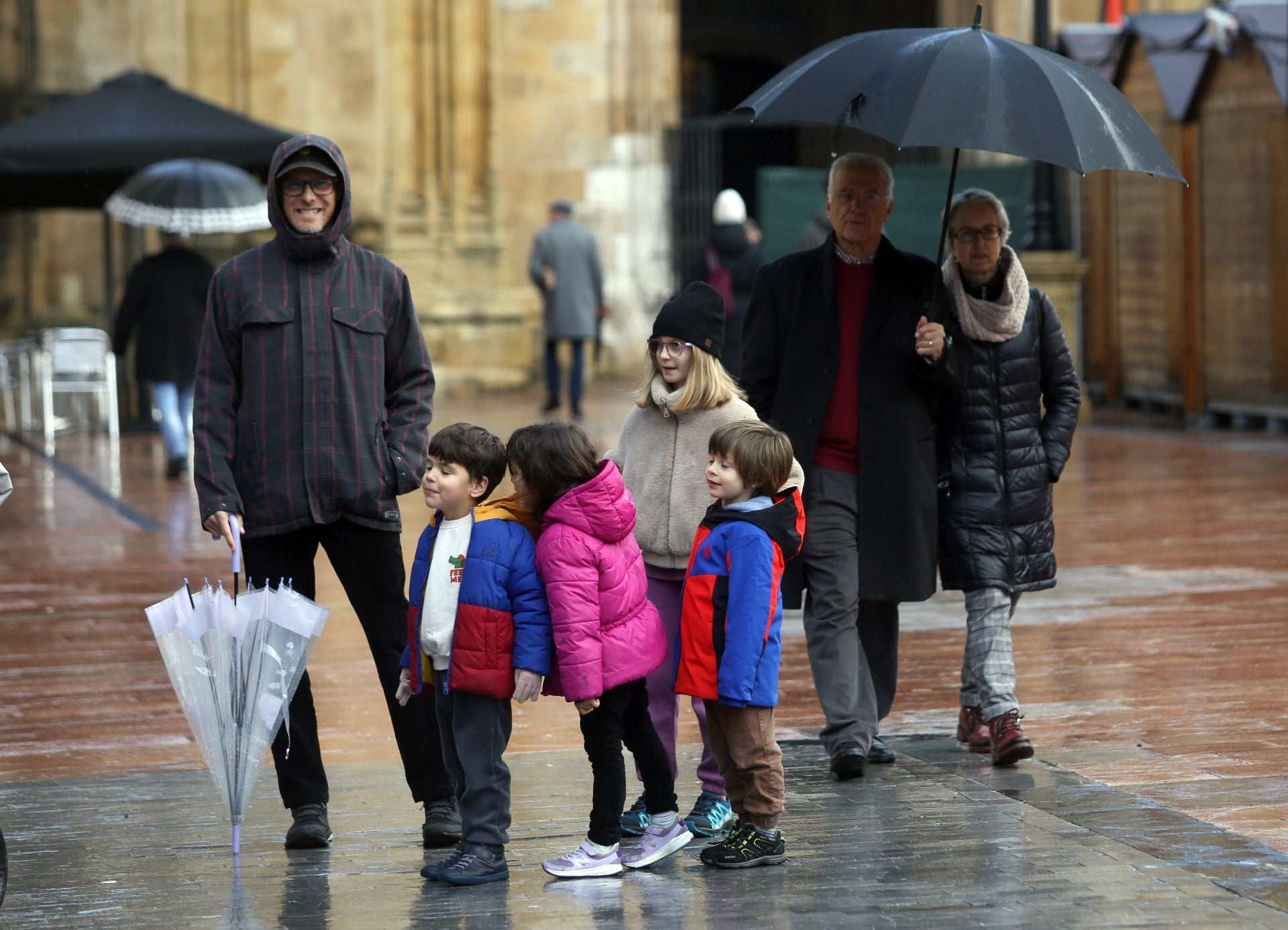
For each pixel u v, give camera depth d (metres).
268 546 16.61
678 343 16.78
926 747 20.25
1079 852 15.69
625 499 15.07
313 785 16.56
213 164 50.47
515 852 16.19
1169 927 13.62
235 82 69.94
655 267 78.25
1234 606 28.16
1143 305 61.44
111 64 65.94
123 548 35.38
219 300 16.55
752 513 15.38
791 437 18.92
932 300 18.84
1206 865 15.25
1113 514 38.41
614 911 14.27
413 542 35.91
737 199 48.97
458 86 74.88
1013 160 75.94
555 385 62.19
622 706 15.33
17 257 65.31
